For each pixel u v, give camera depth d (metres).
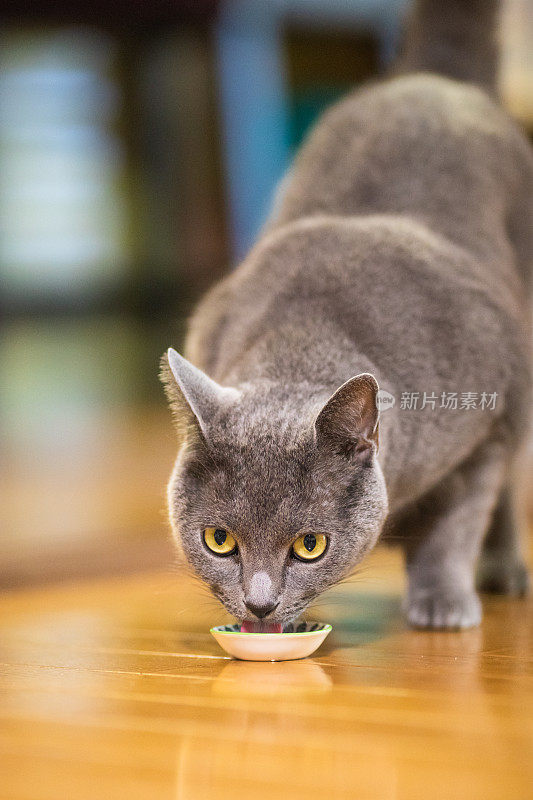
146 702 0.83
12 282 4.29
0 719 0.80
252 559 0.90
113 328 4.24
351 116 1.23
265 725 0.78
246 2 3.50
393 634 1.02
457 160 1.18
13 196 4.27
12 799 0.69
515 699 0.83
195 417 0.91
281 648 0.92
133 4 3.72
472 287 1.08
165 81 3.92
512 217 1.23
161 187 4.05
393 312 1.03
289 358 0.98
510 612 1.11
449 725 0.78
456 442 1.04
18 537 1.46
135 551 1.37
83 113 4.17
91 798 0.69
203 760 0.73
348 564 0.92
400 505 1.03
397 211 1.15
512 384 1.08
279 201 1.25
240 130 3.66
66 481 2.00
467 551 1.08
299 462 0.90
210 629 1.02
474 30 1.35
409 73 1.33
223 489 0.90
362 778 0.71
